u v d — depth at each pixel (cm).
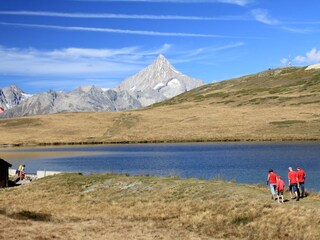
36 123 19375
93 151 11900
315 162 7375
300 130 13562
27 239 2483
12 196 4538
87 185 4584
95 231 2809
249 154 9231
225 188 3775
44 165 8869
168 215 3288
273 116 16700
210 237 2744
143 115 19888
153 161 8656
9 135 17012
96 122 19000
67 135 16550
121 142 14538
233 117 17475
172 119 18350
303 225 2722
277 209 2983
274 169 6712
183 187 3969
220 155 9356
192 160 8506
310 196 3534
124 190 4200
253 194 3525
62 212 3603
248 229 2838
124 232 2805
